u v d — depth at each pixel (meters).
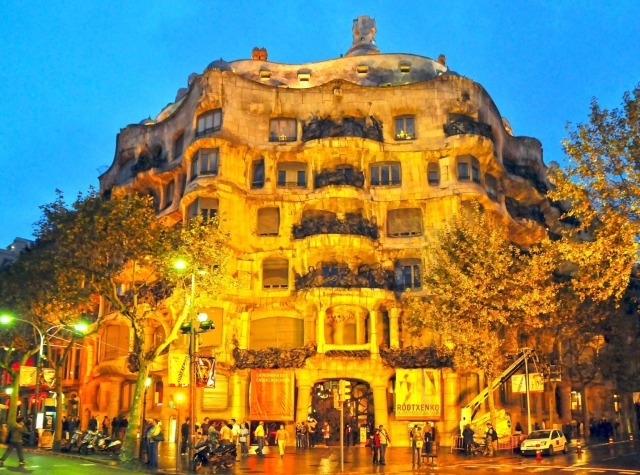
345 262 51.44
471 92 55.91
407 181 53.31
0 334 47.53
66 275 36.34
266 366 48.44
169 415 49.47
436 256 45.78
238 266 51.09
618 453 39.69
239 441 38.44
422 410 47.00
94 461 32.59
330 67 61.44
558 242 28.70
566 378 60.62
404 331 50.56
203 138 51.75
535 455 38.03
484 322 40.19
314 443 48.72
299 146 53.53
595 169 27.31
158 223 37.19
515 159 64.50
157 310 46.78
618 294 28.03
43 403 59.25
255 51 64.12
